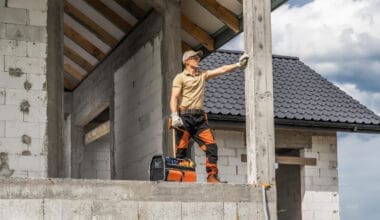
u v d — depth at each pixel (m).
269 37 10.12
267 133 9.90
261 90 9.96
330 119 17.61
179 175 9.46
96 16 16.31
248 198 9.48
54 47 12.20
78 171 20.78
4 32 11.97
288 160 17.59
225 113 16.41
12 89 11.87
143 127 15.27
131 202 8.76
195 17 14.88
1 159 11.62
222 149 16.95
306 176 17.77
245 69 10.20
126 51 16.56
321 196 17.83
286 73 19.45
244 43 10.24
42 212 8.33
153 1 14.13
